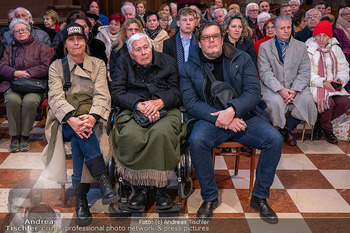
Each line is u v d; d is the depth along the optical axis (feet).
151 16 12.53
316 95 11.43
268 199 8.32
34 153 10.84
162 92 8.04
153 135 7.12
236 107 7.61
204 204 7.57
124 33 10.09
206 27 7.77
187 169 7.67
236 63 8.16
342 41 15.85
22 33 11.60
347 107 11.57
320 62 11.76
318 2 20.25
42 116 14.03
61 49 10.10
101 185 7.29
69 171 9.56
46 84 11.59
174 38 10.58
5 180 9.06
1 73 11.35
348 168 10.03
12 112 10.91
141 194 7.63
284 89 10.64
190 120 8.21
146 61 8.13
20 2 18.74
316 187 8.93
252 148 8.04
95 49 10.36
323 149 11.41
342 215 7.68
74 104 7.93
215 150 8.23
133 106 7.77
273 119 10.74
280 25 10.57
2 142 11.75
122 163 7.29
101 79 8.28
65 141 8.03
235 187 8.85
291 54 10.85
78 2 19.94
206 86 8.21
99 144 7.63
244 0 26.84
